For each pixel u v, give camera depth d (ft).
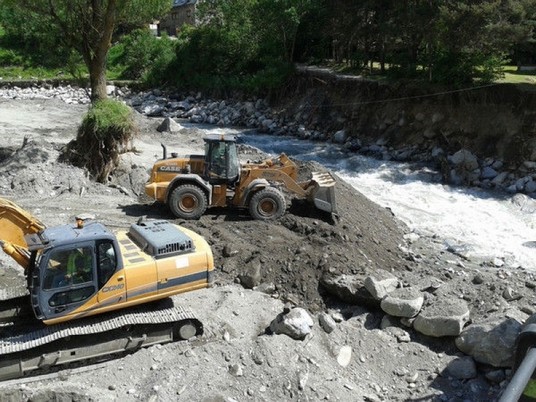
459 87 84.69
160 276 29.07
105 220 46.14
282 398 26.63
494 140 78.33
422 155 84.07
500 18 80.64
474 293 36.17
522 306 34.94
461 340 30.55
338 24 108.78
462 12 81.25
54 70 153.17
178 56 151.53
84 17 61.57
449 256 46.60
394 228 51.62
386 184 71.51
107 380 26.81
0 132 84.07
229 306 33.68
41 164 56.44
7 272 37.50
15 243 27.84
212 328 31.12
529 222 58.03
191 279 29.94
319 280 37.09
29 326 28.32
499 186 71.77
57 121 98.99
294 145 95.14
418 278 37.63
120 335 28.55
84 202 51.57
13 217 27.68
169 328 29.63
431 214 59.77
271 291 36.55
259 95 125.29
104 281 27.81
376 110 95.20
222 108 126.52
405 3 91.86
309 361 29.01
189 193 45.65
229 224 44.60
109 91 144.56
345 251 39.73
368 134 94.58
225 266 38.04
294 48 136.46
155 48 157.48
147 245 29.99
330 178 46.85
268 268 37.73
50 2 61.16
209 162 46.62
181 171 47.32
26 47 157.89
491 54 86.84
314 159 84.58
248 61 142.82
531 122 75.46
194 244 30.89
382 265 40.98
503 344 28.94
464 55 86.53
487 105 81.20
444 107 85.76
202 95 138.62
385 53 109.29
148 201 52.65
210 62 146.10
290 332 30.58
